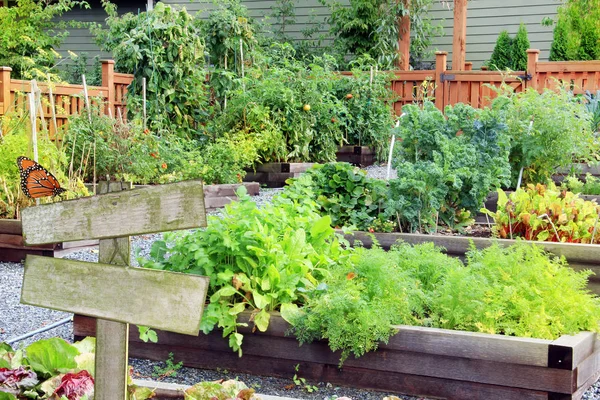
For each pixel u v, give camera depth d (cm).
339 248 486
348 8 1683
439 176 587
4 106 1030
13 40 1744
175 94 1155
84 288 232
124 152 965
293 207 504
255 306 425
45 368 326
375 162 1276
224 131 1138
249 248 416
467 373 373
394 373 390
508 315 402
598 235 574
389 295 408
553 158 745
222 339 425
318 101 1179
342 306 388
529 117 742
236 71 1249
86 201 231
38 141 784
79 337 453
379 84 1309
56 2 2003
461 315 399
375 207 605
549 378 358
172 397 317
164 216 215
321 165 631
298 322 402
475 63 1647
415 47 1650
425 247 478
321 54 1688
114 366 233
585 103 978
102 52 1969
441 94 1289
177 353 434
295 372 412
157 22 1147
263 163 1110
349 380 400
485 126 639
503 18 1609
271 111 1130
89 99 1131
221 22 1235
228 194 935
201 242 438
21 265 701
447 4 1512
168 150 1001
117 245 228
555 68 1164
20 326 514
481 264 444
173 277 215
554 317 392
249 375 421
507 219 589
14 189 740
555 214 576
